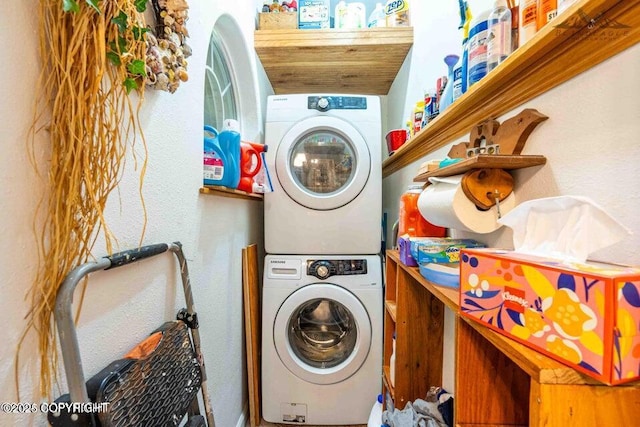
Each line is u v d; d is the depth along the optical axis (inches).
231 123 49.3
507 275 16.6
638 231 16.0
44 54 18.1
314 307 68.4
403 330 42.1
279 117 62.8
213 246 45.3
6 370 16.6
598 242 15.2
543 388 13.0
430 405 36.8
